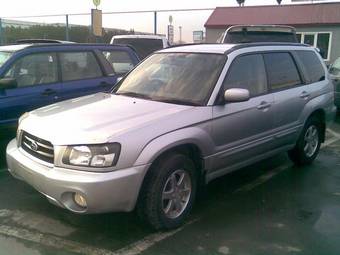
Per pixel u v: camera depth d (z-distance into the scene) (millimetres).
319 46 23906
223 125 4629
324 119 6566
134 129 3893
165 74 5137
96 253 3795
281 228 4344
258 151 5285
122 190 3742
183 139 4141
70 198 3775
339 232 4273
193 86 4762
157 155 3928
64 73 7043
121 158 3740
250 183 5660
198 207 4840
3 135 6238
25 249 3838
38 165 3988
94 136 3758
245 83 5074
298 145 6195
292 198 5152
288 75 5863
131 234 4152
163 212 4129
